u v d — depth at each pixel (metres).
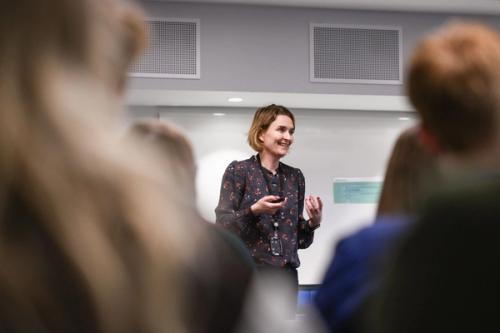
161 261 0.42
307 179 4.66
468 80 0.84
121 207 0.42
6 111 0.42
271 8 4.02
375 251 0.93
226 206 2.63
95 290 0.40
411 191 1.02
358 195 4.68
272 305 0.57
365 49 4.11
